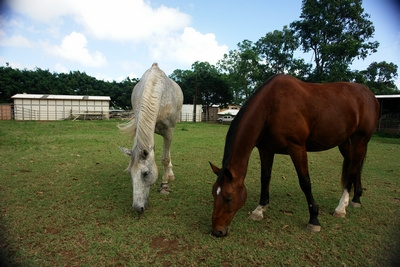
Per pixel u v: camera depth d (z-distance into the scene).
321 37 21.55
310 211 2.92
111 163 5.77
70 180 4.44
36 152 6.76
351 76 20.06
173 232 2.75
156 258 2.29
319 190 4.35
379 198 3.97
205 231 2.79
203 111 37.50
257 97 2.81
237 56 32.31
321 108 2.90
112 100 42.34
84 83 41.88
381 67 37.53
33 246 2.42
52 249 2.38
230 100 34.59
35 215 3.05
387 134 16.89
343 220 3.19
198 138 11.29
